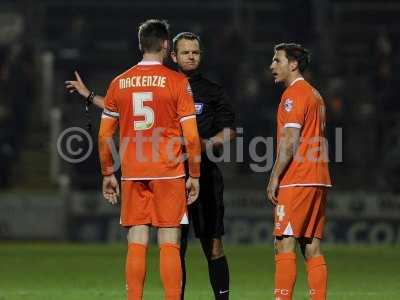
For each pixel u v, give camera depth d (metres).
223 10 105.19
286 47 29.39
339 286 40.53
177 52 30.67
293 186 28.55
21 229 70.50
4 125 81.44
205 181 30.22
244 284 41.44
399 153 77.38
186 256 55.34
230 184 76.75
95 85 92.50
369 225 70.69
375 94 86.75
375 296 36.81
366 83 89.88
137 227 27.53
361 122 79.75
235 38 89.38
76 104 85.56
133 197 27.47
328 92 84.06
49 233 70.56
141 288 27.16
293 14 91.81
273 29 102.88
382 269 48.16
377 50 90.06
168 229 27.33
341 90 85.56
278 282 28.69
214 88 30.75
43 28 101.31
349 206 70.69
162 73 27.25
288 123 28.48
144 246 27.39
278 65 29.42
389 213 70.94
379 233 70.69
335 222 70.50
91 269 48.25
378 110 84.75
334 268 48.62
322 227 29.38
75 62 92.56
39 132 82.88
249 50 96.69
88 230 70.50
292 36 92.19
